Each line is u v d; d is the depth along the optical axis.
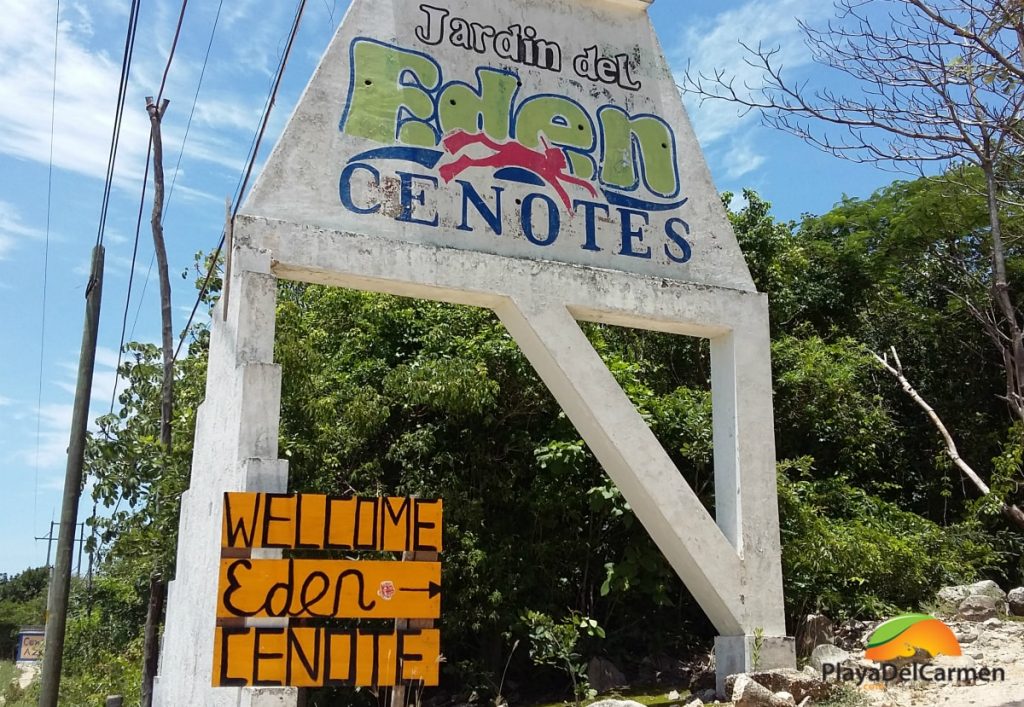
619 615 12.17
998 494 13.47
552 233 9.82
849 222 20.34
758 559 9.70
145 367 14.44
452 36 9.91
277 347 10.98
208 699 7.57
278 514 6.90
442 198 9.39
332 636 6.76
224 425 8.28
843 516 13.44
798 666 9.88
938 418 15.49
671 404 12.26
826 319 18.88
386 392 11.96
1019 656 9.36
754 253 16.56
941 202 18.06
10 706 24.94
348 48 9.38
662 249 10.35
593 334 13.04
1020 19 9.65
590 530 11.95
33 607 47.97
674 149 10.76
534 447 11.86
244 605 6.71
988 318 16.95
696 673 11.23
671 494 9.44
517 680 11.70
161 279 14.95
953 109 10.23
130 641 19.73
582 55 10.55
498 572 11.26
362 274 8.74
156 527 12.02
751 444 10.06
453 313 13.23
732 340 10.33
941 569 12.21
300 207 8.75
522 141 9.94
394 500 7.09
